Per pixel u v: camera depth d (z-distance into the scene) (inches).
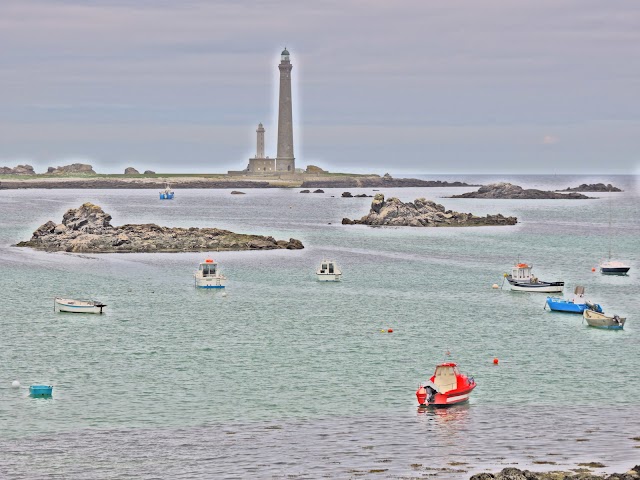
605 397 4411.9
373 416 4069.9
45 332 6028.5
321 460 3486.7
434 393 4202.8
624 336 5989.2
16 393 4431.6
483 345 5664.4
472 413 4121.6
